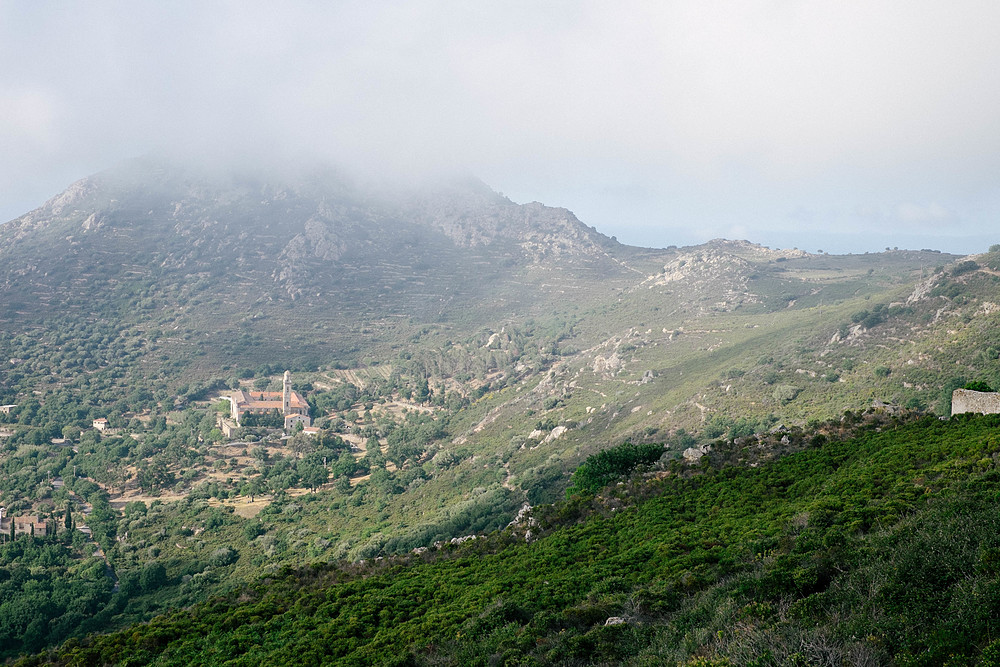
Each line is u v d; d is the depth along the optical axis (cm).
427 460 14425
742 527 3056
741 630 1538
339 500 11681
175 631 3547
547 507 5003
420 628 2739
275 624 3416
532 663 1886
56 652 3694
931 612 1389
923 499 2395
